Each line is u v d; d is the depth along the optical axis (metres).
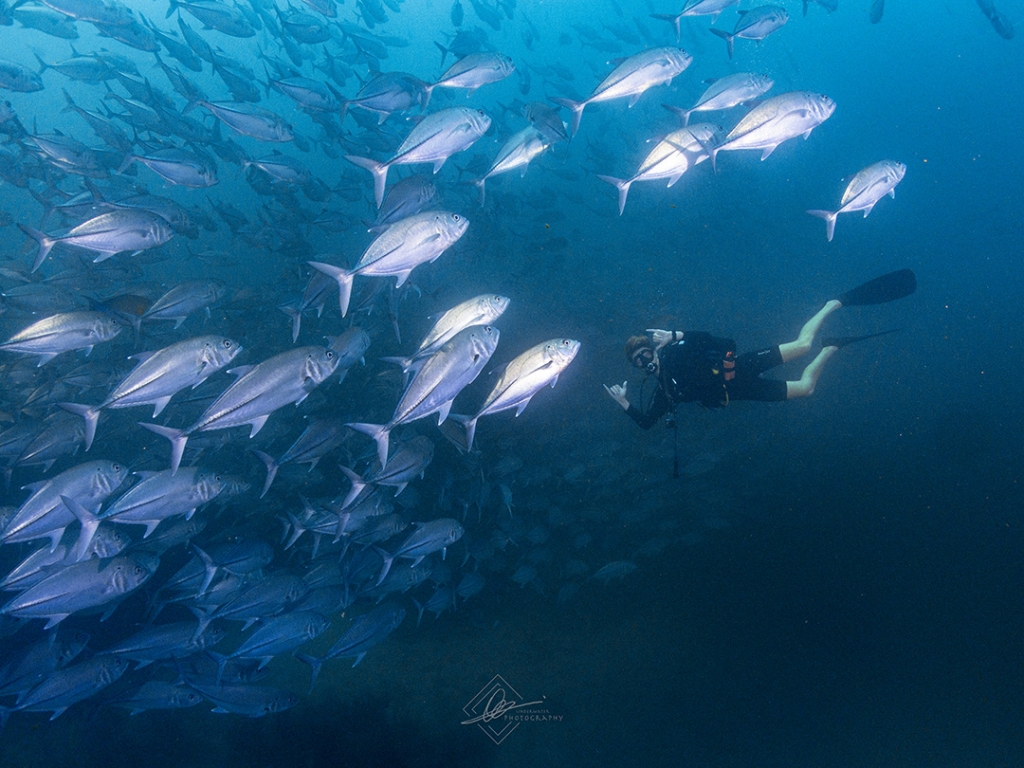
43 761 5.87
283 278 8.01
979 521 7.87
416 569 5.39
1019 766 4.97
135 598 6.70
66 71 8.28
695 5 5.75
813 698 5.95
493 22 11.51
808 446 9.85
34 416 5.86
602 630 6.90
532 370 2.93
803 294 14.95
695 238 15.14
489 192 9.86
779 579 7.32
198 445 5.84
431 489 7.17
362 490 4.82
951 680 5.90
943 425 9.97
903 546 7.64
